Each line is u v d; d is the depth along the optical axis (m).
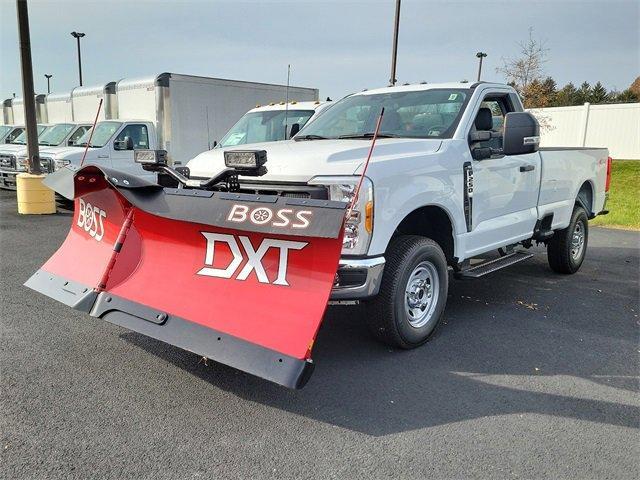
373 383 3.97
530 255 5.95
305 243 3.31
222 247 3.66
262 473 2.90
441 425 3.42
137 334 4.78
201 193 3.68
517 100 5.91
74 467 2.90
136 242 4.13
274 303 3.37
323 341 4.77
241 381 3.95
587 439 3.29
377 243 3.97
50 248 8.32
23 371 4.03
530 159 5.92
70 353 4.37
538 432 3.36
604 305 6.02
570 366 4.36
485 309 5.81
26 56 11.74
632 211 13.52
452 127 4.98
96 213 4.45
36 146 11.98
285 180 4.13
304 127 6.03
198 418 3.43
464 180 4.86
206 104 13.75
